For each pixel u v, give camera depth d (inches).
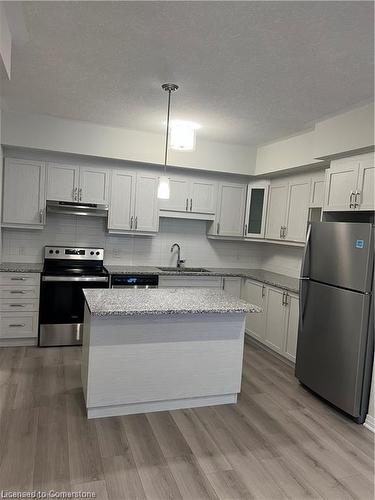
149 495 79.8
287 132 160.2
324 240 129.0
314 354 132.2
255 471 90.0
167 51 93.7
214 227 203.6
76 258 185.9
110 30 85.3
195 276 191.9
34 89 127.0
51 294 165.6
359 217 141.8
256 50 90.5
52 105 144.4
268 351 179.9
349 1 69.3
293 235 179.0
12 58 102.3
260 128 157.0
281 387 140.1
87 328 113.2
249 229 207.2
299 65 97.1
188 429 106.9
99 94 128.5
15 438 97.2
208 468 90.0
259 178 203.2
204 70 103.7
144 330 111.0
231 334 121.1
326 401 130.2
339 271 122.2
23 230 181.0
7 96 136.4
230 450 97.9
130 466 88.8
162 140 179.9
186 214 197.0
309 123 145.1
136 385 111.8
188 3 72.9
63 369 143.0
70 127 165.2
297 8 72.5
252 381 144.1
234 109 134.6
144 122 160.4
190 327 116.0
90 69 107.7
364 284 112.7
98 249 189.6
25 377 134.3
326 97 117.6
